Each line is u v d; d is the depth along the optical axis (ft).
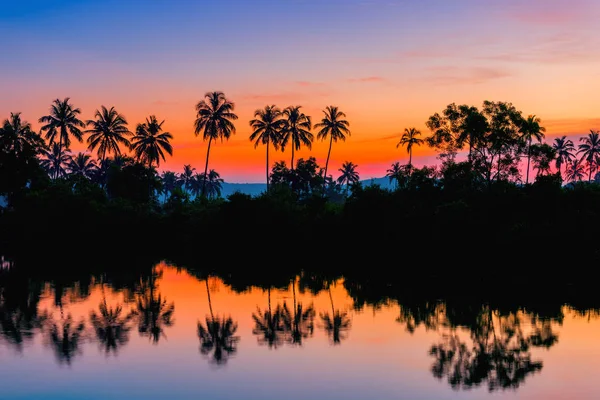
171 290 135.74
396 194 205.46
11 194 264.31
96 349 82.07
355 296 127.13
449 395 63.98
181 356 78.64
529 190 182.80
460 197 192.34
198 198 280.92
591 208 171.42
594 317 103.50
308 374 71.10
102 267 180.96
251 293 131.85
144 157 319.47
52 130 295.28
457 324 98.32
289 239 225.15
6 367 73.61
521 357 79.05
